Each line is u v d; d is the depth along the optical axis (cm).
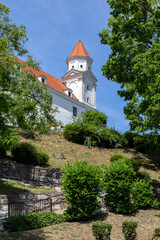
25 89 1465
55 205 1312
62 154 2045
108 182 1329
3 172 1473
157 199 1591
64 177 1187
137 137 2359
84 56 5550
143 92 1509
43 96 1630
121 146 2620
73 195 1140
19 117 1323
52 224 1027
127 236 931
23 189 1302
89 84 5353
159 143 2036
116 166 1388
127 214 1280
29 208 1184
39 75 3878
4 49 1340
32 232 895
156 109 1332
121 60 1588
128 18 1672
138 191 1465
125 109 1906
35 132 2416
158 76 1300
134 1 1552
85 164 1252
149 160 2305
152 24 1576
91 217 1161
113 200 1302
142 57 1393
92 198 1166
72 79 5212
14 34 1716
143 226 1134
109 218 1180
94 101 5344
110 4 1714
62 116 3956
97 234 876
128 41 1575
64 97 4078
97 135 2523
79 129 2472
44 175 1608
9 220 936
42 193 1273
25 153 1614
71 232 946
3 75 1265
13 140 1002
